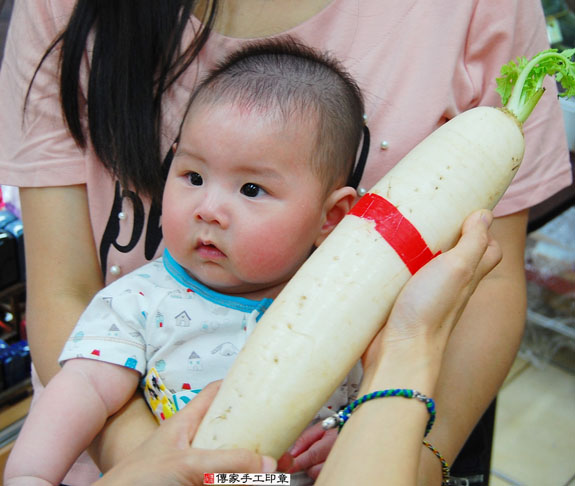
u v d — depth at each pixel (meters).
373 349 0.88
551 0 1.96
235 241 0.97
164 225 1.02
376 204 0.89
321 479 0.77
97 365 1.01
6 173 1.20
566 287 2.70
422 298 0.82
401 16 1.14
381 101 1.16
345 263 0.86
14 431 1.67
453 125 0.95
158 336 1.04
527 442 2.40
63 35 1.12
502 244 1.21
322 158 1.01
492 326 1.12
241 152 0.96
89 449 1.06
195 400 0.88
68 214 1.19
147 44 1.09
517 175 1.19
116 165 1.14
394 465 0.74
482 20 1.15
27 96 1.17
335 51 1.16
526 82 0.98
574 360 2.76
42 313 1.17
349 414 0.83
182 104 1.16
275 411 0.82
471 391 1.06
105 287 1.15
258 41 1.15
